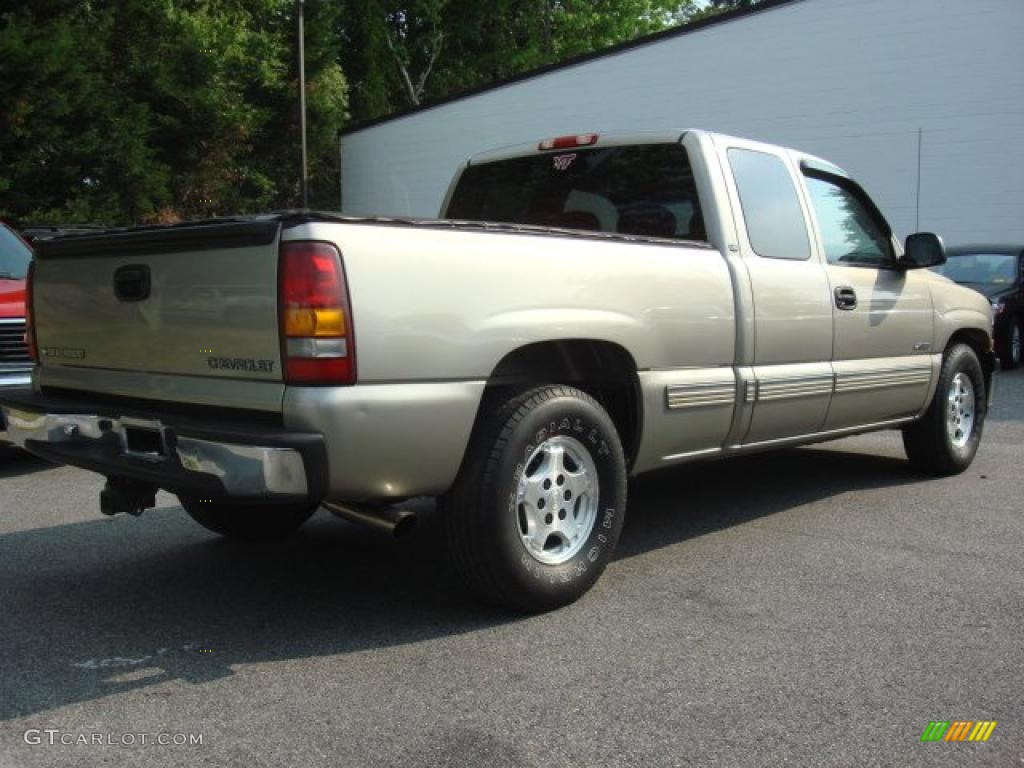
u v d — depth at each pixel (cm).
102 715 314
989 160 1794
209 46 2436
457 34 3728
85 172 1941
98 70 2139
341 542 518
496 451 375
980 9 1769
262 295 340
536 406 385
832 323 539
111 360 406
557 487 402
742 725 306
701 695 327
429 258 356
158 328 380
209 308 359
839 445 793
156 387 381
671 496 614
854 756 288
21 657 362
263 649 368
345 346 333
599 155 541
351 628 389
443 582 447
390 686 334
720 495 616
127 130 2011
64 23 1812
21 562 484
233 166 2616
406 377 349
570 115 2189
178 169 2467
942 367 647
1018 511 574
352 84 3503
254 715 313
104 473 391
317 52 2745
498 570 381
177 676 344
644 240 443
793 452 761
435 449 357
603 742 295
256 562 482
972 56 1784
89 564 480
